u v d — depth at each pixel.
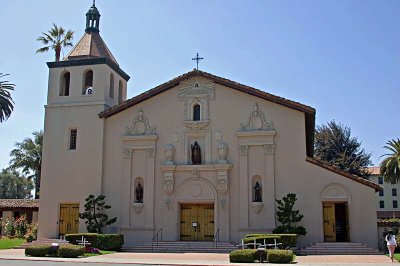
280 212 26.92
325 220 27.92
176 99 31.14
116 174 30.94
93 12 35.62
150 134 30.88
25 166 56.19
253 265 18.67
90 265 18.81
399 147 48.50
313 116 29.70
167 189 29.52
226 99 30.34
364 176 58.81
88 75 33.94
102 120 31.88
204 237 29.19
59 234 30.86
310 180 28.03
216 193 29.06
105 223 29.44
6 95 41.41
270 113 29.53
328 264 19.22
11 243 30.98
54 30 35.97
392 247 21.47
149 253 26.09
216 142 29.88
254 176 28.95
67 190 31.33
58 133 32.41
